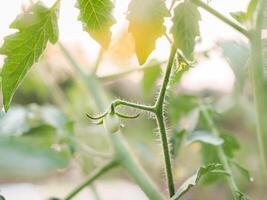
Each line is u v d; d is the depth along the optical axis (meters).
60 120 0.81
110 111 0.44
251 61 0.43
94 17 0.41
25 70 0.42
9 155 0.95
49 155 0.94
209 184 0.72
